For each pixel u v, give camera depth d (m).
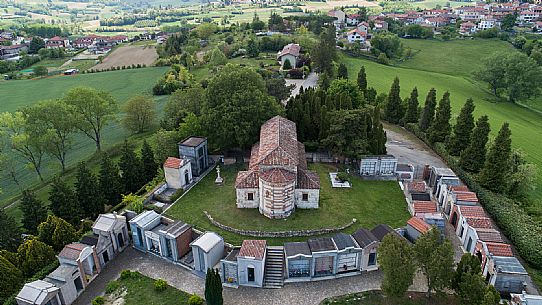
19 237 53.38
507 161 62.28
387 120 96.75
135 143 96.00
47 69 191.75
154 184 66.31
